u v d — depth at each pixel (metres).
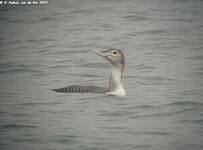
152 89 18.27
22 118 15.77
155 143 14.19
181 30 25.84
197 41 24.25
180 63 21.38
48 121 15.52
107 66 21.06
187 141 14.32
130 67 20.86
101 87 17.81
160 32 25.58
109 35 25.19
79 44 23.95
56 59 22.00
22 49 23.52
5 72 20.52
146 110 16.34
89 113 16.06
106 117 15.80
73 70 20.59
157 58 22.03
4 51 23.28
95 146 13.98
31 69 20.77
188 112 16.23
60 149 13.79
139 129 15.05
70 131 14.88
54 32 25.86
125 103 16.83
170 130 15.01
